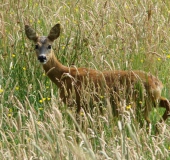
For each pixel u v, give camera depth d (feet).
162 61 52.54
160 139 38.88
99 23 56.29
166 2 68.03
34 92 47.21
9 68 48.08
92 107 44.93
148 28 54.34
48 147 37.11
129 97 44.62
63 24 56.13
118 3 62.69
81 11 59.52
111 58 50.80
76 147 32.14
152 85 44.88
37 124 38.01
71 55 50.90
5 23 56.54
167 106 45.39
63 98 46.62
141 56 51.98
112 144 38.06
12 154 37.52
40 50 47.57
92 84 45.39
